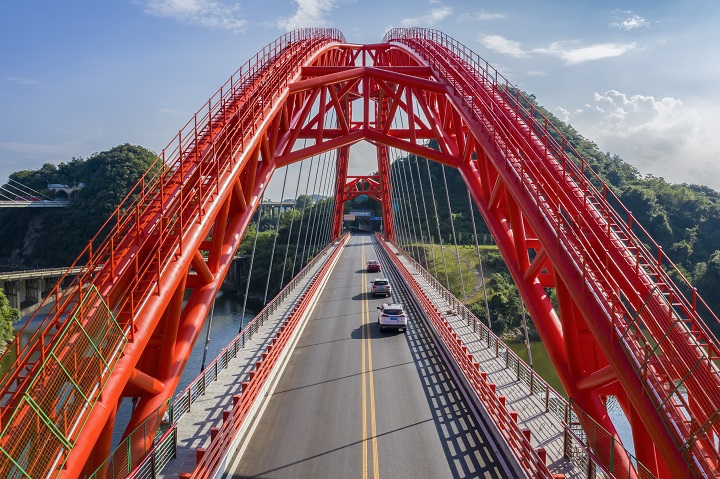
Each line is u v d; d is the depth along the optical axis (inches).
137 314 490.6
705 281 2271.2
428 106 1182.9
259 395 703.1
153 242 562.9
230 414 548.7
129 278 530.6
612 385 574.6
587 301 508.4
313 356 948.0
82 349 408.8
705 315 2204.7
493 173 942.4
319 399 719.1
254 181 874.1
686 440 394.0
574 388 585.0
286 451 557.0
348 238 4911.4
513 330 2490.2
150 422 541.3
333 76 1134.4
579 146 3774.6
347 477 500.7
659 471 497.7
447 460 535.8
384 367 874.8
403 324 1136.8
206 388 735.1
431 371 849.5
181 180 645.9
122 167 4662.9
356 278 2139.5
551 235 582.2
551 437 571.8
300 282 1894.7
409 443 576.1
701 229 2743.6
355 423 633.0
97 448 494.3
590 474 462.9
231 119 794.2
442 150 1058.1
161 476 490.3
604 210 597.6
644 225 2783.0
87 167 5029.5
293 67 1104.2
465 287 2982.3
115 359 443.5
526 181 655.8
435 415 658.2
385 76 1163.9
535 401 684.1
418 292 1502.2
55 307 427.5
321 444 573.9
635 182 3341.5
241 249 4308.6
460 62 1125.1
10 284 2989.7
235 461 534.3
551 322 663.1
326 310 1428.4
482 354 928.3
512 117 820.0
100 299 442.6
